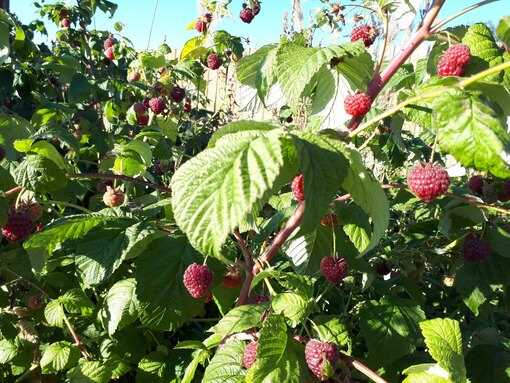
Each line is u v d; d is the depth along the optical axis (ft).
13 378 1.29
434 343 0.66
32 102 2.04
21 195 1.01
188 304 0.89
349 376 0.72
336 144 0.63
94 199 1.49
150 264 0.89
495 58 0.76
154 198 1.24
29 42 2.02
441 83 0.69
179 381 1.10
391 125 1.12
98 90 2.17
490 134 0.62
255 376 0.65
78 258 0.89
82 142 1.77
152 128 1.62
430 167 0.76
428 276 1.51
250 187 0.54
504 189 1.09
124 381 1.33
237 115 2.68
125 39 2.69
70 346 1.11
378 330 0.98
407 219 1.59
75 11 2.72
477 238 1.12
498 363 1.02
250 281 0.82
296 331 0.83
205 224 0.54
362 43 0.80
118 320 0.98
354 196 0.69
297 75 0.79
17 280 1.24
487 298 1.13
